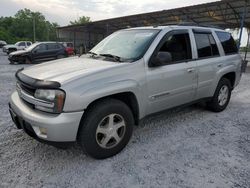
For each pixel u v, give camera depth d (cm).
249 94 720
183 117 479
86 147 292
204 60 442
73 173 280
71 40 3759
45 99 270
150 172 285
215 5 1594
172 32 388
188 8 1747
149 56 345
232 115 501
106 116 300
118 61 339
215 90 485
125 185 260
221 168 296
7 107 525
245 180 273
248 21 2138
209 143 364
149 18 2294
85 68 309
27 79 293
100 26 3091
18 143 352
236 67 533
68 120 267
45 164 298
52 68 324
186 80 404
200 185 262
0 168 287
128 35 409
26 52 1574
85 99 273
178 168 294
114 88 298
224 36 519
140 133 396
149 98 349
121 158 316
